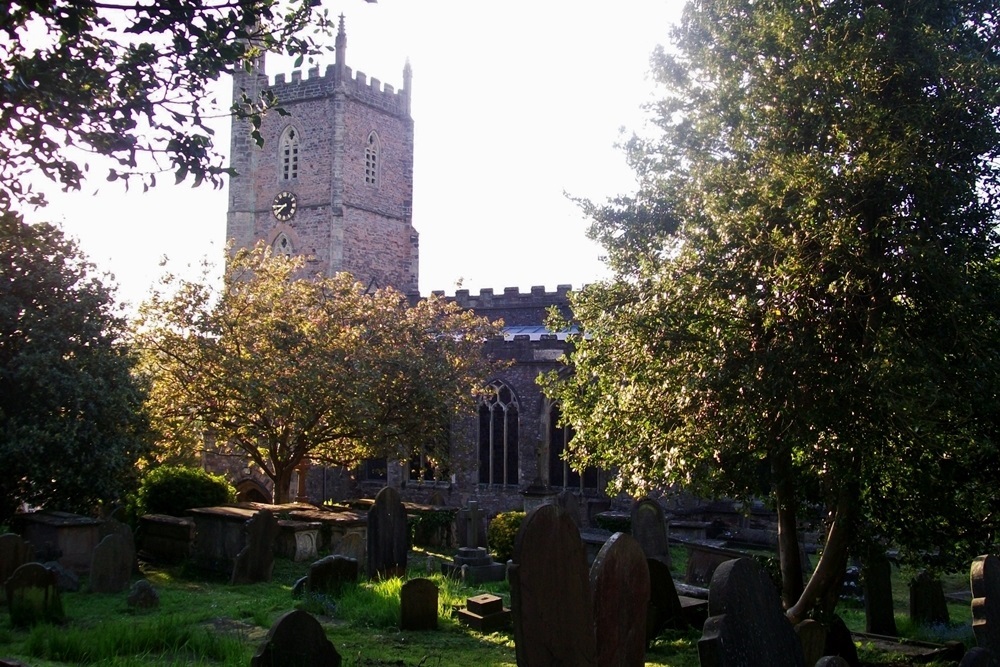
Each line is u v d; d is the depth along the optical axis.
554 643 7.27
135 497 23.08
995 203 10.80
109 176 8.42
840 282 9.87
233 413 26.09
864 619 15.70
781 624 7.73
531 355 38.09
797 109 11.36
